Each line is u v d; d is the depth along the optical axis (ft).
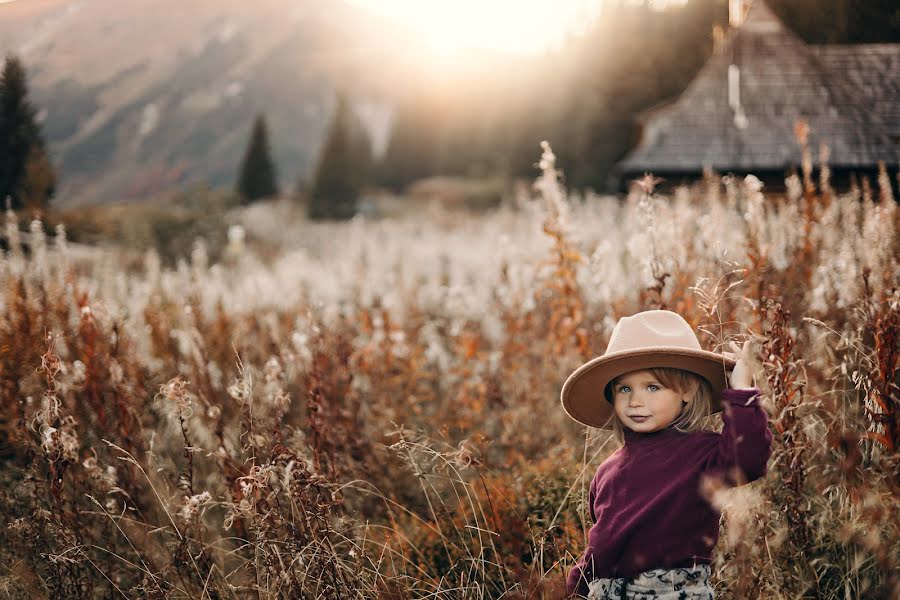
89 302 17.11
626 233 22.58
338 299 24.07
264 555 9.00
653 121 43.62
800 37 46.37
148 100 378.53
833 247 15.99
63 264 19.04
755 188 14.80
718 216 15.83
